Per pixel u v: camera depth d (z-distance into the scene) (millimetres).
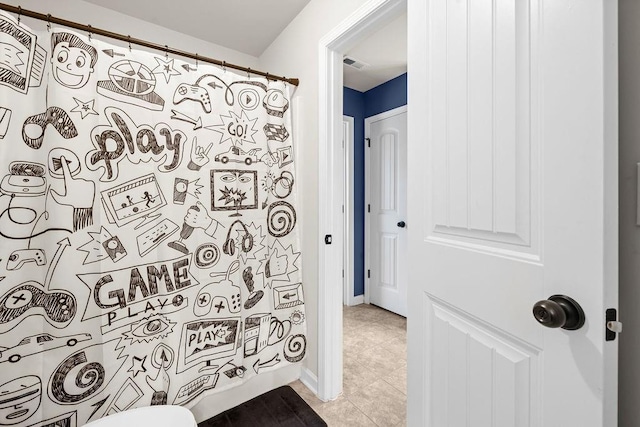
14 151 1048
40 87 1104
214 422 1427
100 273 1181
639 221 565
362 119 3076
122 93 1233
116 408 1211
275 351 1662
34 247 1089
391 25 1868
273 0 1650
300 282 1743
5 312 1040
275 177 1665
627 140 582
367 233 3078
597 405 494
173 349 1337
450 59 787
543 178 577
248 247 1564
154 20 1834
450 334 806
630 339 584
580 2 513
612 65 485
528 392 608
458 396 782
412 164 928
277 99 1668
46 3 1549
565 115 539
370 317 2762
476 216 719
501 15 651
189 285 1385
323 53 1518
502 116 652
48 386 1104
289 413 1486
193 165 1400
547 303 526
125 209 1234
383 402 1573
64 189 1111
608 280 489
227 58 2166
